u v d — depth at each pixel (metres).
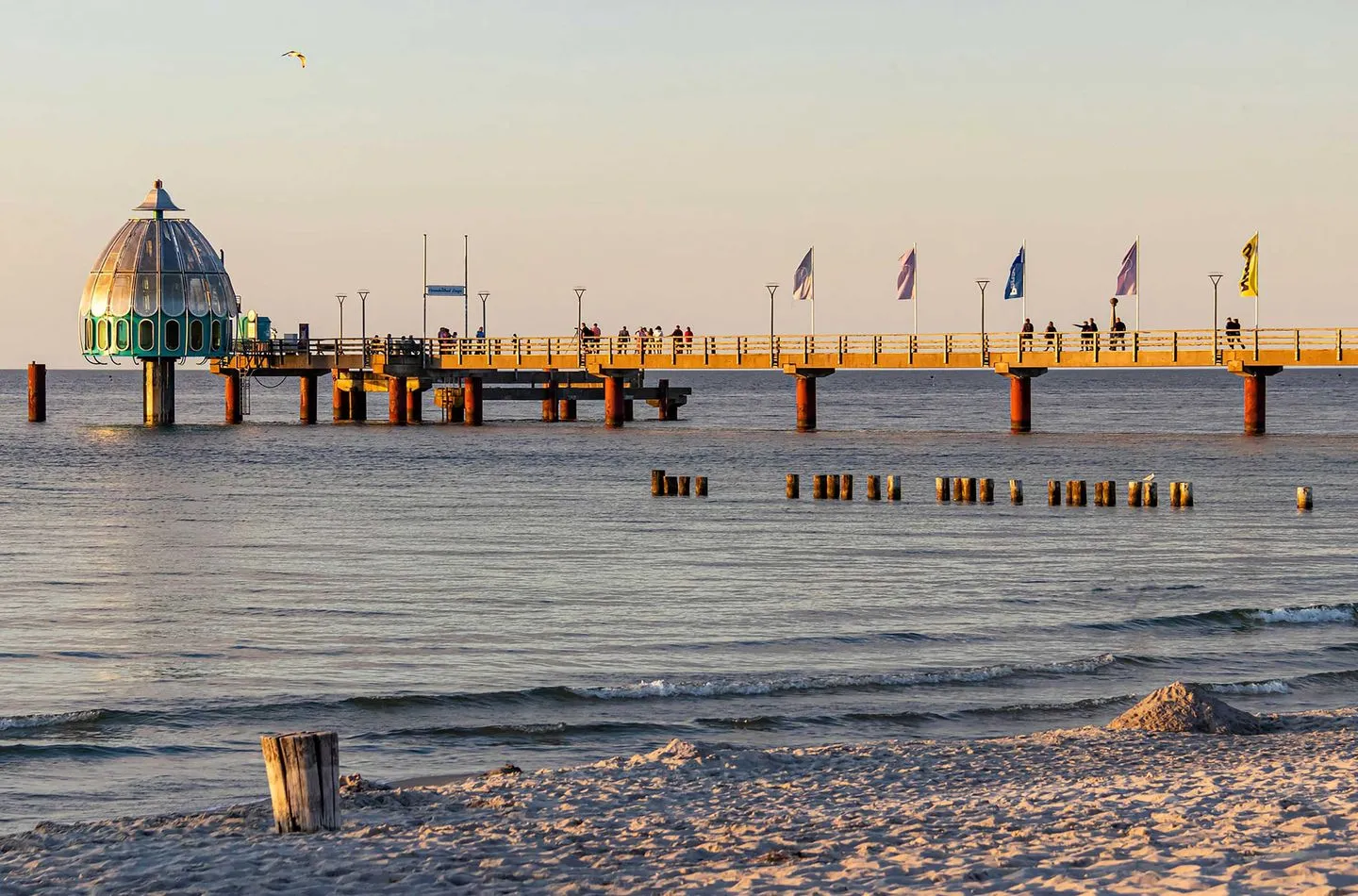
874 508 72.44
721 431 132.62
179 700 31.78
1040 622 41.72
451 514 70.75
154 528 65.31
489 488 84.06
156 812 23.42
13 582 49.28
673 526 65.38
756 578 49.94
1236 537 61.28
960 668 35.22
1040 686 33.41
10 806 23.78
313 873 17.50
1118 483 85.38
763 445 114.38
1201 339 96.81
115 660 36.31
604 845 18.69
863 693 32.50
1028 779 23.44
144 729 29.11
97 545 59.34
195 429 137.75
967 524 65.69
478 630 40.44
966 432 127.62
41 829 20.80
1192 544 59.00
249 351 133.50
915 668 35.38
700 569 52.22
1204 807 19.36
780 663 36.09
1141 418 181.88
